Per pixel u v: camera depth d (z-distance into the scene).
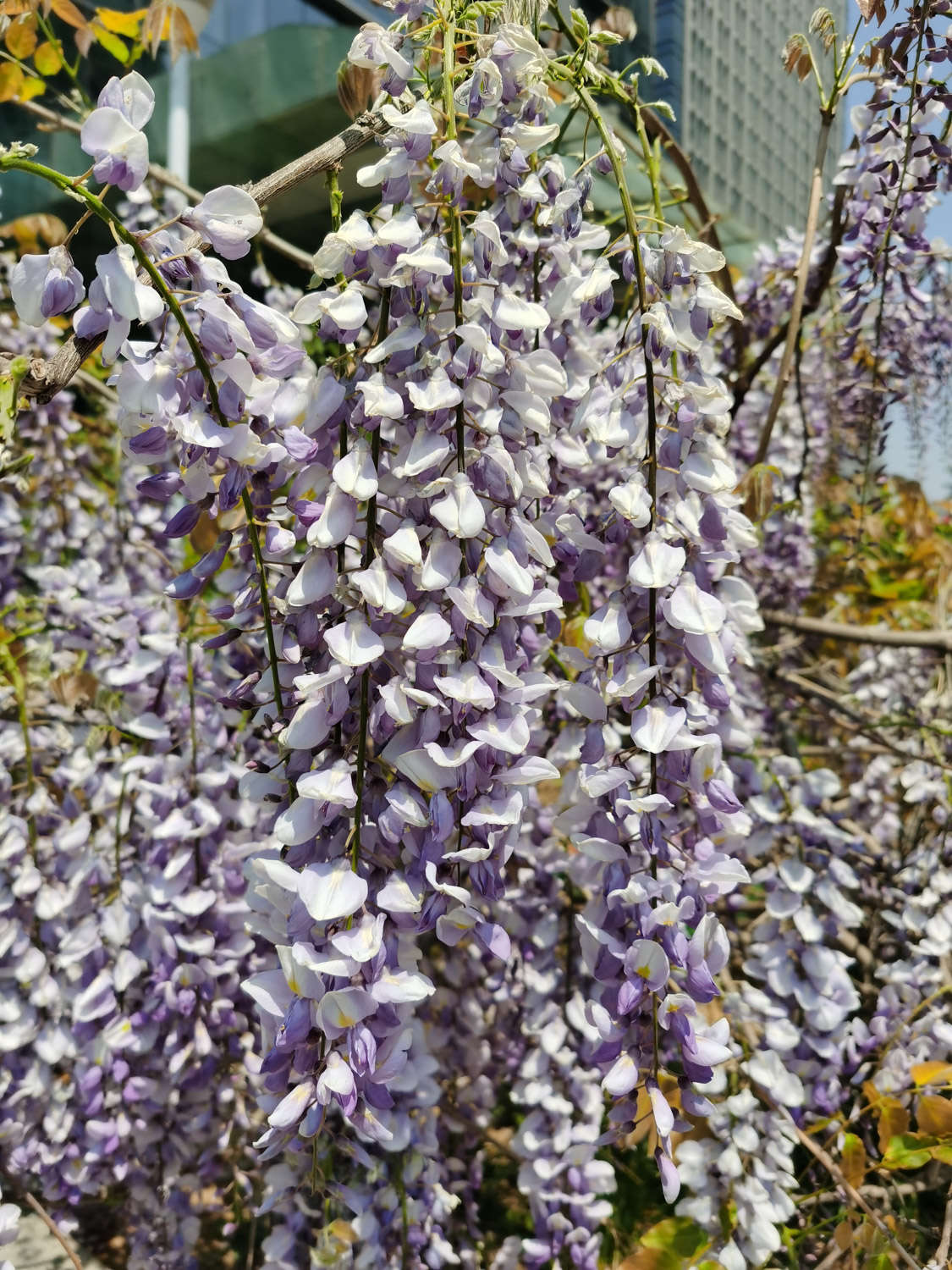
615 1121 0.54
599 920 0.55
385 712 0.49
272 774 0.54
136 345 0.46
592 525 0.71
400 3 0.54
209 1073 0.77
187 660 0.79
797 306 0.87
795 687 1.07
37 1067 0.79
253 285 1.17
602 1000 0.54
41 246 1.19
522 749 0.48
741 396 1.01
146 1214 0.83
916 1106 0.75
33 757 0.90
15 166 0.42
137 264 0.45
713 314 0.52
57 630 0.99
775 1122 0.71
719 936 0.52
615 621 0.54
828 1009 0.74
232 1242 1.04
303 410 0.50
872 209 0.85
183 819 0.75
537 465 0.58
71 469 1.12
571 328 0.61
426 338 0.50
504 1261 0.84
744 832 0.55
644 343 0.52
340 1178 0.71
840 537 1.24
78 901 0.80
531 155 0.58
